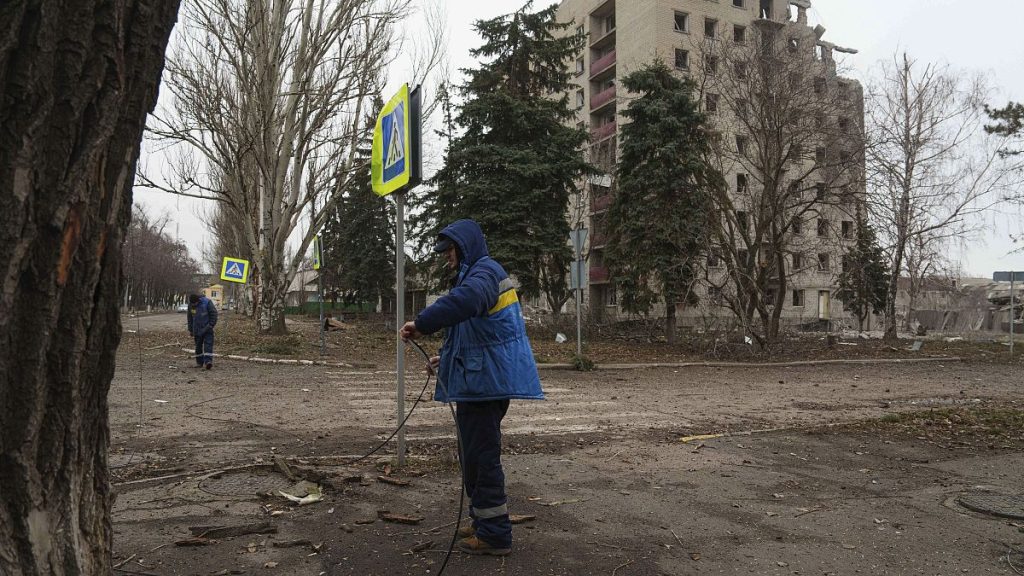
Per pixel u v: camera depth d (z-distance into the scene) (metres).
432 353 18.52
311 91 20.67
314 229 22.08
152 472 5.22
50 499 1.99
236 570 3.32
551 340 25.06
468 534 3.88
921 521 4.41
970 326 35.94
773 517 4.45
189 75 19.30
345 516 4.18
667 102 24.09
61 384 1.97
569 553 3.68
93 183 1.95
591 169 26.69
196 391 10.54
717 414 9.34
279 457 5.76
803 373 16.62
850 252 23.06
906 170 23.89
